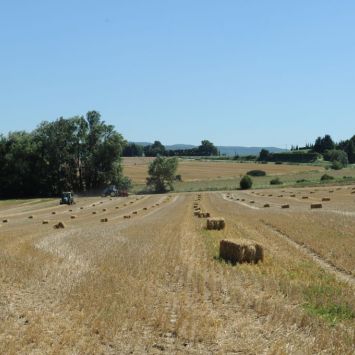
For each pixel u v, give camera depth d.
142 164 163.75
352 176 107.44
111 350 9.98
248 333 10.83
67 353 9.66
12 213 61.78
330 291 14.48
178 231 31.17
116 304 12.98
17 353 9.70
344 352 9.73
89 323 11.42
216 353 9.73
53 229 35.72
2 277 16.44
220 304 13.30
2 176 102.31
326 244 23.00
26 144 103.31
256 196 74.69
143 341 10.41
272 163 166.88
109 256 21.09
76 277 16.52
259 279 16.30
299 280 16.16
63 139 105.56
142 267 18.42
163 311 12.37
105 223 41.81
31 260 19.80
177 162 106.31
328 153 174.50
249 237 27.38
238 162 173.62
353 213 37.09
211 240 26.48
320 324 11.41
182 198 79.50
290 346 9.94
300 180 106.31
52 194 105.81
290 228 29.61
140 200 79.25
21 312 12.52
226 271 17.86
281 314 12.05
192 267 18.52
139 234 29.75
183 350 9.96
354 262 18.86
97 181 109.38
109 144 107.50
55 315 12.17
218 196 79.31
